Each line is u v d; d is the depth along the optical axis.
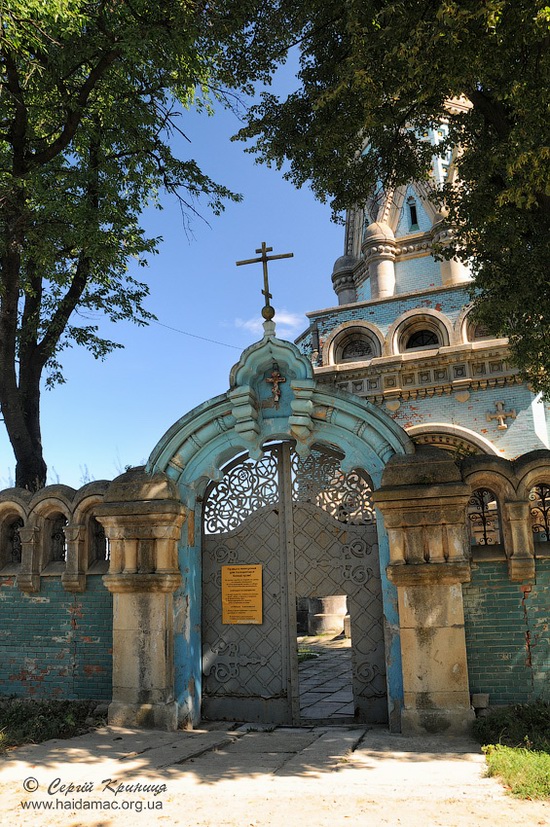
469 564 7.56
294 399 8.56
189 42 10.90
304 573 8.86
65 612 9.32
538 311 9.52
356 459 8.39
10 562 9.91
